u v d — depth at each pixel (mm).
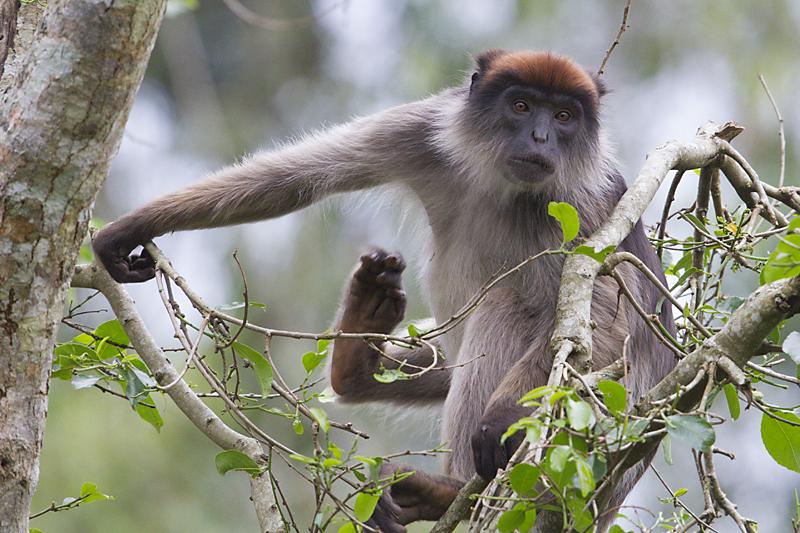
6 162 6355
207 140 26938
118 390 19875
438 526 7484
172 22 28250
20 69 6426
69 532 18250
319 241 24250
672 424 5902
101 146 6445
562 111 10531
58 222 6496
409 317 20938
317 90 27828
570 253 7305
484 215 10805
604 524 10195
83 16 6188
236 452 7324
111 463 19156
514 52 11047
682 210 10414
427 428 12484
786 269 6352
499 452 8688
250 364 7422
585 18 26703
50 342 6711
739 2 25562
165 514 19312
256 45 28578
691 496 21641
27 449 6695
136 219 9562
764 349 7285
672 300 7609
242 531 20359
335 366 10852
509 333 10320
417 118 11031
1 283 6473
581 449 5879
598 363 9438
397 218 11852
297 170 10500
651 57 26141
